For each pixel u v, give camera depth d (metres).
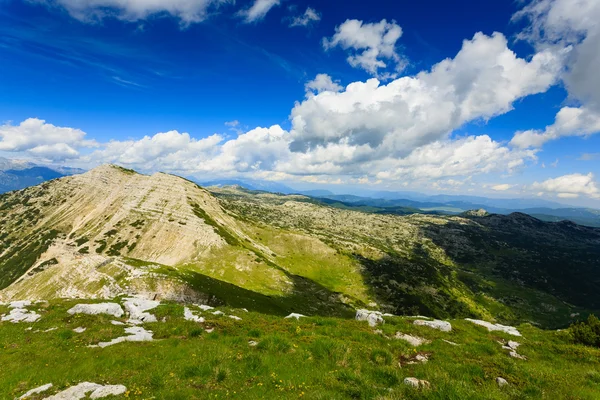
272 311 98.50
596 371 19.27
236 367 15.45
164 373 14.83
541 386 15.19
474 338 26.17
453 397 12.04
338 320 28.30
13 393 13.66
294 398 12.27
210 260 161.88
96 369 15.76
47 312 27.88
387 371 15.02
